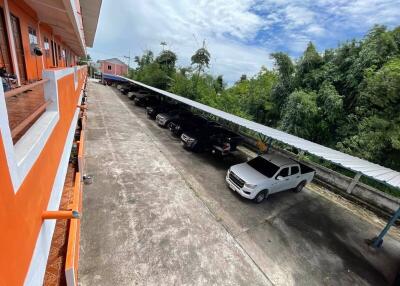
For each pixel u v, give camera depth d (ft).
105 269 16.88
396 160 43.27
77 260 15.75
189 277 17.63
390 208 32.07
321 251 23.59
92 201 24.50
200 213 25.94
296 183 33.96
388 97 43.37
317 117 58.39
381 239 25.53
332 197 36.14
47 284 12.91
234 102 98.02
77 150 26.45
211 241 21.89
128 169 33.45
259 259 20.85
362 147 47.24
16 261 6.32
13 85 22.67
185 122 55.62
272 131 37.60
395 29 51.60
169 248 20.02
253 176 29.86
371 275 21.79
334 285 19.75
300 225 27.37
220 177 36.37
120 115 68.03
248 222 25.99
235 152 50.72
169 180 32.37
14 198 6.20
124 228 21.35
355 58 56.29
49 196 10.84
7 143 5.84
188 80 111.14
